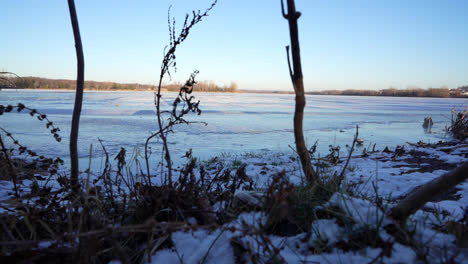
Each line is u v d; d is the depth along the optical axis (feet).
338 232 5.44
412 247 4.95
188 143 38.06
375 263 4.64
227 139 42.32
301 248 5.28
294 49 6.08
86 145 34.09
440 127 66.59
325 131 54.60
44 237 6.23
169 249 5.69
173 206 6.48
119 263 5.25
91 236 4.71
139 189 7.38
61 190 7.81
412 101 265.95
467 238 4.99
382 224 5.27
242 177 8.02
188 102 7.27
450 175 4.84
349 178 13.15
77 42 8.07
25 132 41.96
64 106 100.07
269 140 42.52
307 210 5.99
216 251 5.47
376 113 108.06
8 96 165.07
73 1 7.94
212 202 7.60
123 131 47.16
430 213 6.86
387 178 13.58
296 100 6.44
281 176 5.39
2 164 8.95
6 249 5.41
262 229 4.93
